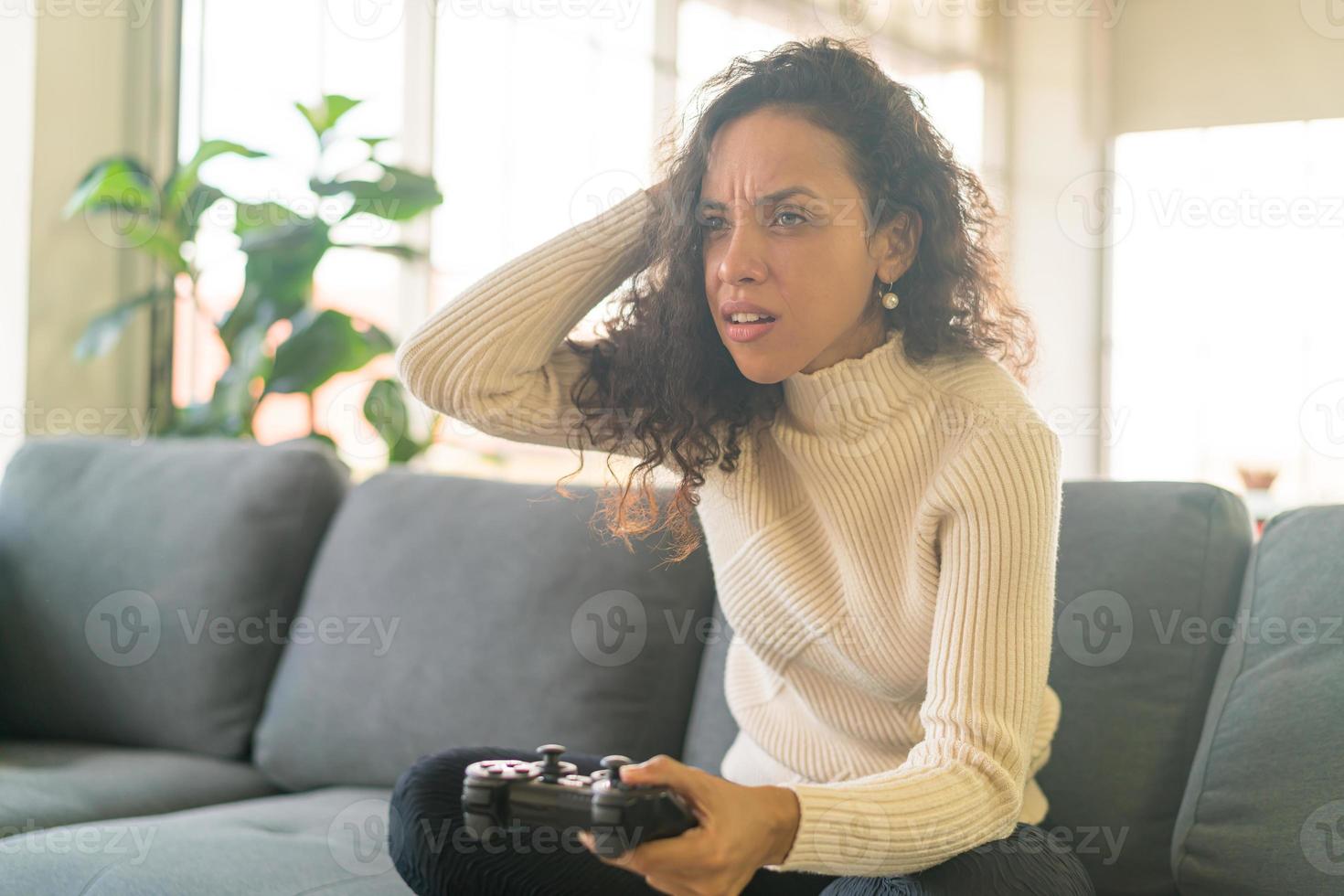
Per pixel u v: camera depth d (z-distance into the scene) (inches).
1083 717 55.1
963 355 45.9
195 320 126.3
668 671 65.9
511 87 141.8
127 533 80.7
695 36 160.1
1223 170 226.8
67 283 118.9
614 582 66.6
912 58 206.8
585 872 43.3
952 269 44.8
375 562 73.1
